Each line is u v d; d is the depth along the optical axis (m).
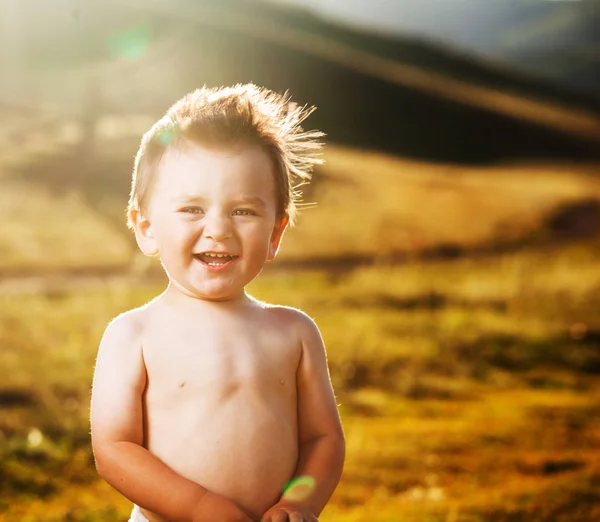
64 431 7.75
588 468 7.37
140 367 1.67
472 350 12.77
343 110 41.78
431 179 30.05
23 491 6.34
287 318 1.78
